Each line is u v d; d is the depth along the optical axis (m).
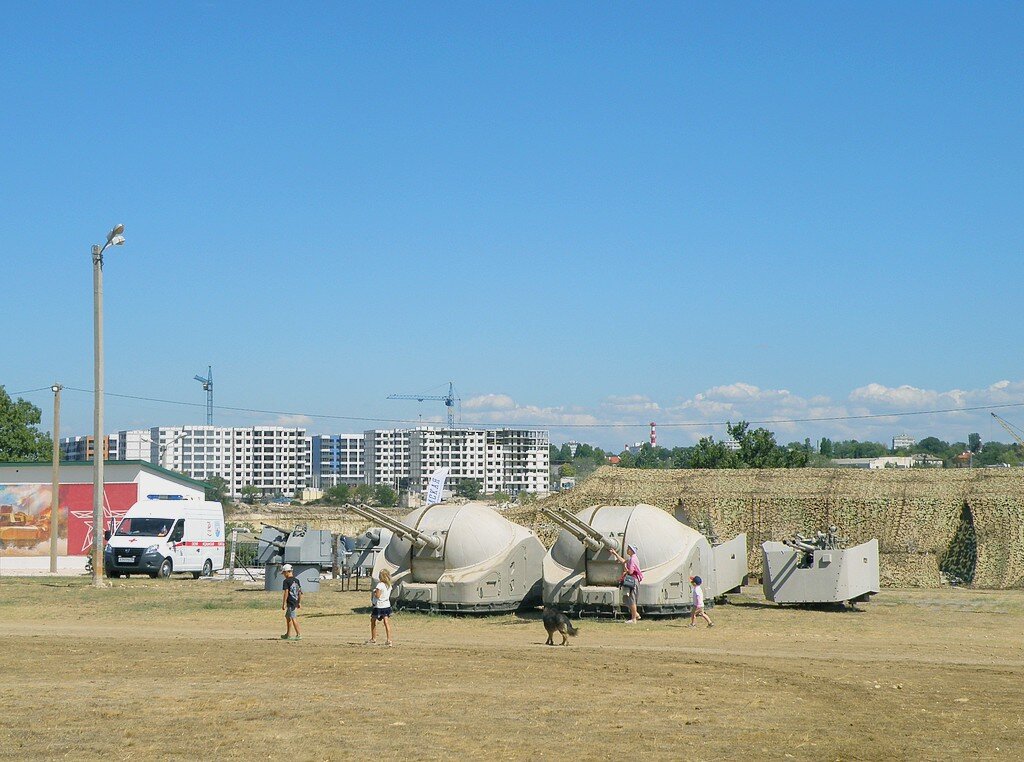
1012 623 27.64
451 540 28.73
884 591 39.88
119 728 13.80
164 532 43.44
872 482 48.22
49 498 55.72
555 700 15.68
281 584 36.25
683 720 14.22
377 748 12.67
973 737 13.28
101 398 37.31
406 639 23.69
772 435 83.81
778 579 31.45
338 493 168.50
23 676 17.97
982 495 45.41
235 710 14.91
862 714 14.72
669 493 49.44
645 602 27.73
